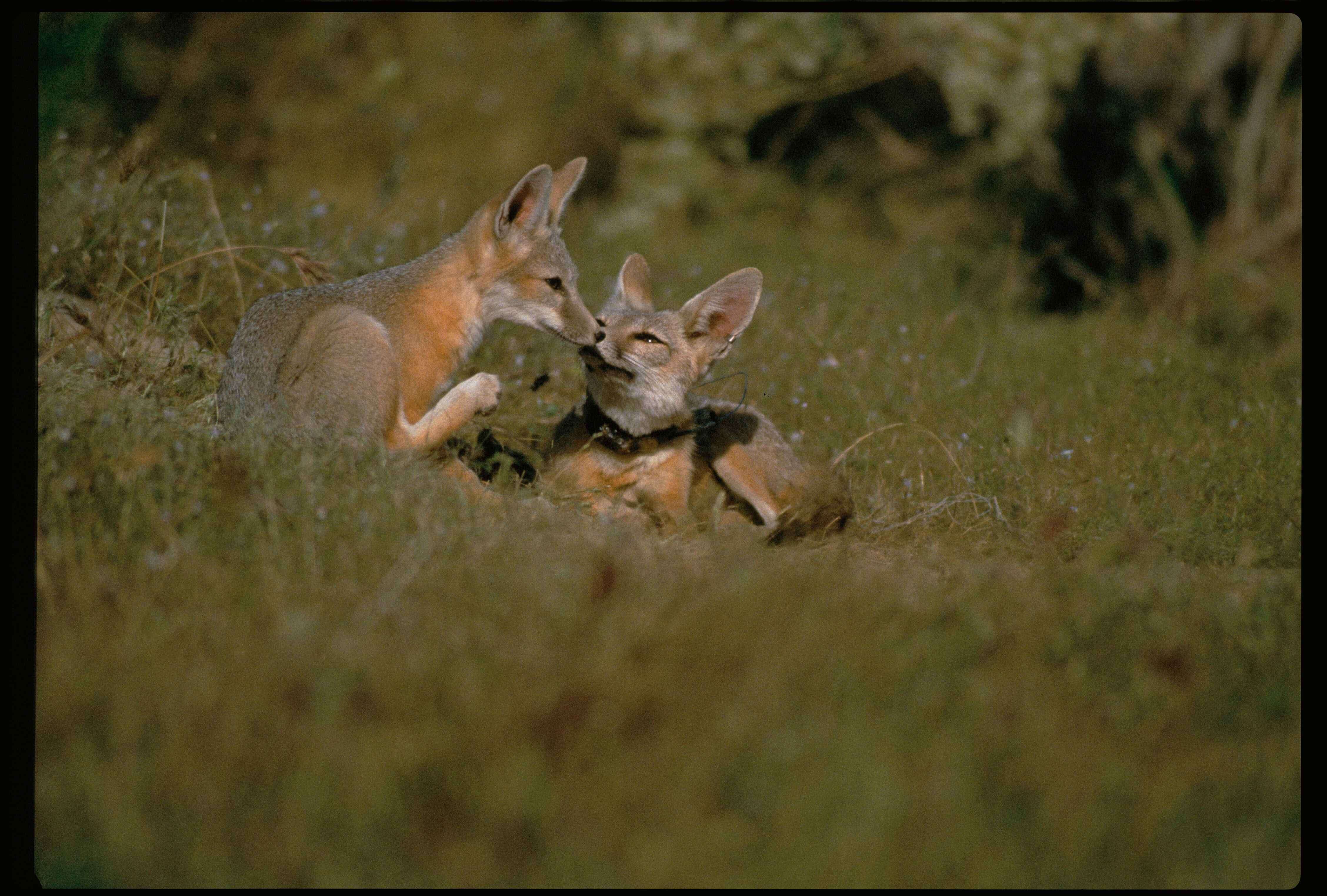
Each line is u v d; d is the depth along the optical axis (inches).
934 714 217.9
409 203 695.1
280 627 235.6
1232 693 247.1
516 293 410.6
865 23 1030.4
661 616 238.5
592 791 190.7
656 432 404.5
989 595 287.3
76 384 352.8
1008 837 187.3
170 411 343.6
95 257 471.8
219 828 181.2
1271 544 408.2
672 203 1035.3
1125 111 973.8
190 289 478.6
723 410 437.4
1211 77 949.2
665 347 401.1
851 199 1113.4
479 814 183.5
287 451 333.7
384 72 1029.2
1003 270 918.4
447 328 408.5
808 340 583.2
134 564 264.2
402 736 197.2
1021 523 416.8
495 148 1066.7
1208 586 335.9
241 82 978.7
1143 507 426.9
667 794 189.2
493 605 257.1
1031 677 240.2
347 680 213.2
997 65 970.1
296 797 182.9
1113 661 257.1
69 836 177.5
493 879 175.3
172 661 223.3
